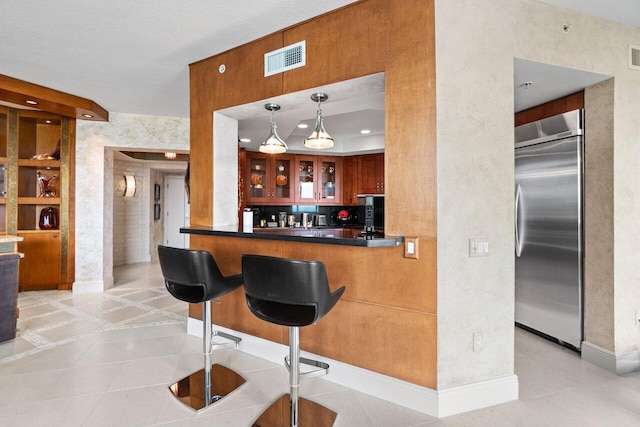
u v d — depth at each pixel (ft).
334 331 8.00
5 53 9.98
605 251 8.65
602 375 8.30
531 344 10.12
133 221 23.94
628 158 8.49
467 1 6.91
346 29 7.74
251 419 6.64
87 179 16.07
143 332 11.03
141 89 12.89
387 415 6.76
